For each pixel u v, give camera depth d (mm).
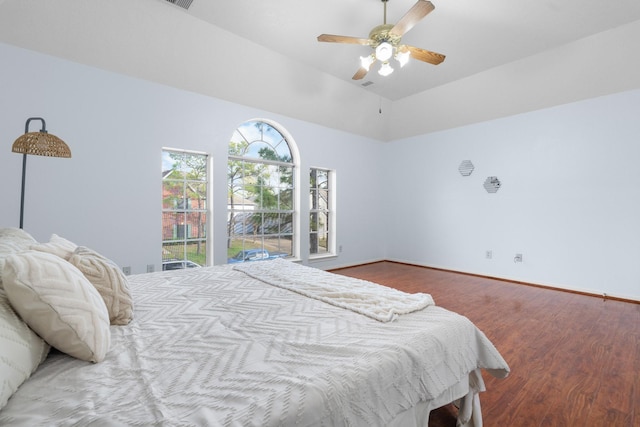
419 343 1156
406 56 2688
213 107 3857
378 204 6082
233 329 1238
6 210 2670
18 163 2723
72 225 2961
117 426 668
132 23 2826
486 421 1534
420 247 5660
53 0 2504
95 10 2650
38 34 2680
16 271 882
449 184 5238
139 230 3342
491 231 4727
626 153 3580
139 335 1170
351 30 3119
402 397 1040
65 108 2908
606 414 1591
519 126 4414
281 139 4793
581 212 3904
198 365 953
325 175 5414
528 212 4348
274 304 1550
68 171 2938
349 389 902
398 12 2830
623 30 3016
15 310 892
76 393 796
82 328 940
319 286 1811
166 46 3109
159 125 3457
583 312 3176
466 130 5004
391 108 5301
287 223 4867
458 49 3438
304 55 3623
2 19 2520
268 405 769
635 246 3539
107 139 3137
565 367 2064
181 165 3770
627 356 2219
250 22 3010
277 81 3990
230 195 4254
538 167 4246
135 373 904
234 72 3650
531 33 3133
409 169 5828
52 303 901
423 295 1635
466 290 4023
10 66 2662
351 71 4008
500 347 2367
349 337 1164
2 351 733
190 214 3842
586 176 3861
